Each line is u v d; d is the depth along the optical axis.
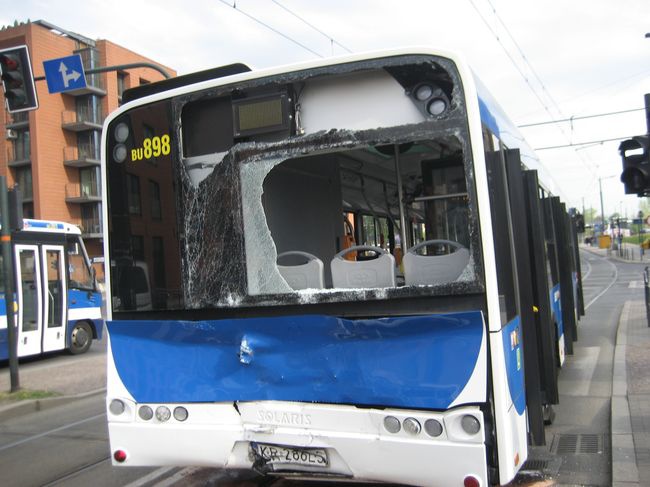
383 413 3.51
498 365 3.42
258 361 3.83
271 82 3.97
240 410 3.89
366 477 3.59
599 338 12.15
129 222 4.40
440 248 4.70
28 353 12.68
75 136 45.19
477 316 3.30
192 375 4.01
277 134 3.97
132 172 4.39
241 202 4.07
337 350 3.63
